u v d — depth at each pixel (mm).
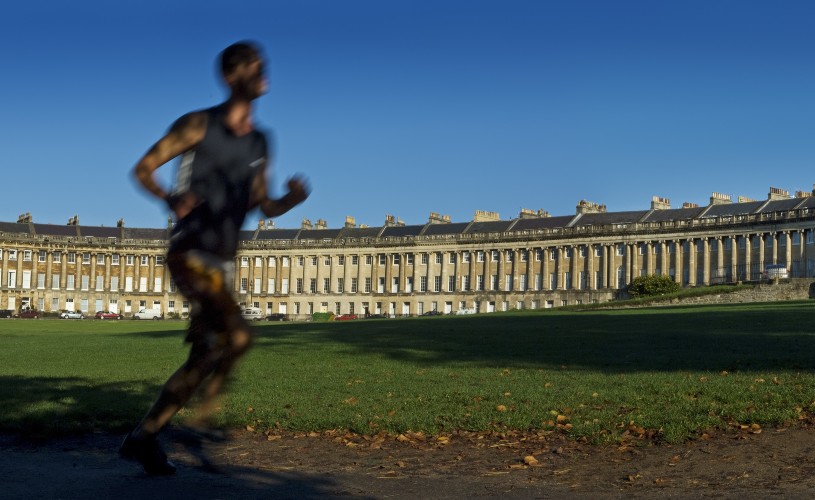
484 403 17266
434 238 156250
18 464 12125
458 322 53875
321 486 10867
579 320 50188
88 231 167500
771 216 124000
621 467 11945
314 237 170125
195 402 17516
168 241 8461
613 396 17438
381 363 26422
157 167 8148
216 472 11578
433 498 10273
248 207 8703
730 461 11922
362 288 162375
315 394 19297
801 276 120500
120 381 22188
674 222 133125
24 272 159625
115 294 163625
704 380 19016
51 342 41062
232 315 8586
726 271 128375
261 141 8711
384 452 13359
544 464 12297
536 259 147500
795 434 13398
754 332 34219
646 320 46438
